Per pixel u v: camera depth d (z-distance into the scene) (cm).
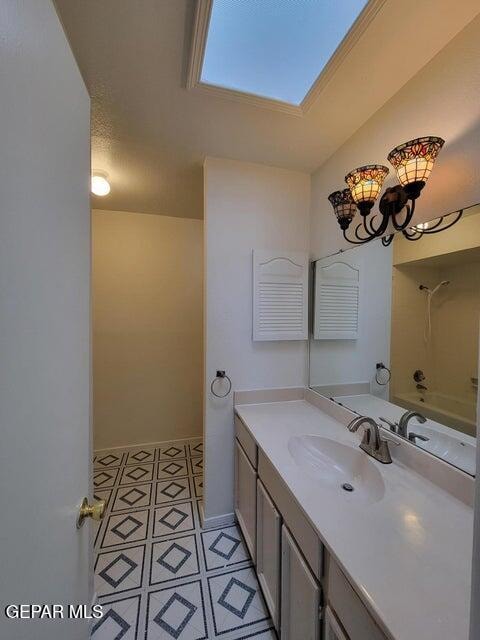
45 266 50
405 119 111
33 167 45
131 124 135
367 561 66
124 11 84
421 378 109
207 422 173
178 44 94
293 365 187
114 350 271
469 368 92
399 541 72
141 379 279
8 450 38
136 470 243
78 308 68
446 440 99
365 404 139
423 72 103
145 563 149
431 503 88
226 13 84
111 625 118
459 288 95
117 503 199
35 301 46
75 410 66
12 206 39
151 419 283
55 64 53
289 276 177
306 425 148
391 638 51
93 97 117
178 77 107
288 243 182
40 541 47
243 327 176
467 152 89
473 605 38
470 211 90
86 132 74
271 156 164
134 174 186
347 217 130
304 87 115
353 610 64
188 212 266
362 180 109
